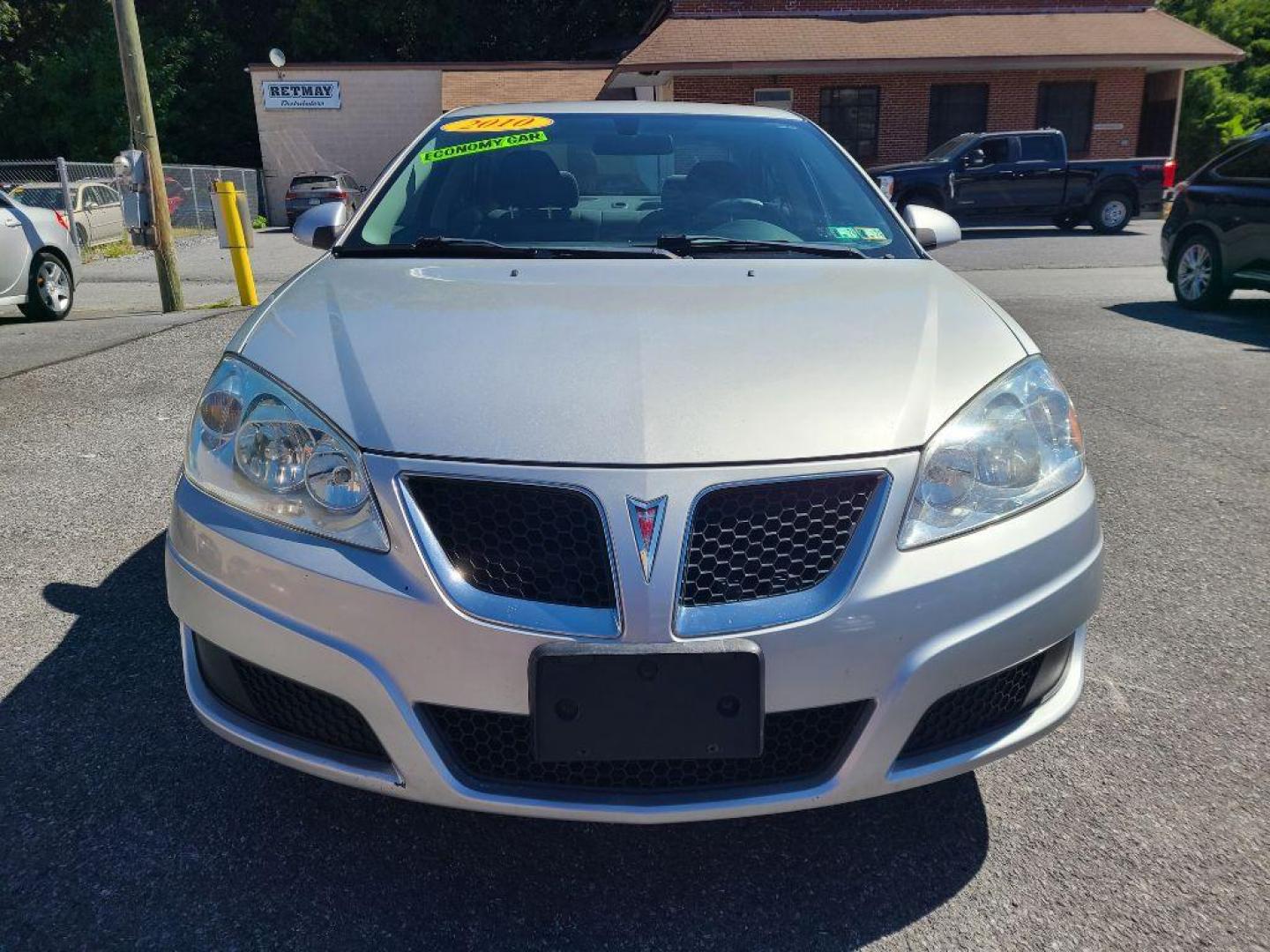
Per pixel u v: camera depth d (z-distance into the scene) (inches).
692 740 69.7
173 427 201.8
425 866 82.7
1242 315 342.3
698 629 69.4
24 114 1256.2
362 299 94.9
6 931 74.4
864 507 73.7
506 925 76.6
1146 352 279.0
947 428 77.4
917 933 76.0
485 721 72.9
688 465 71.6
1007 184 715.4
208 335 290.4
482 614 70.1
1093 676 113.4
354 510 73.5
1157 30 940.6
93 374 243.8
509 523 71.5
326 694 74.3
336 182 1030.4
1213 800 91.7
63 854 82.6
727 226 121.3
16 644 116.3
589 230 120.0
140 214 356.5
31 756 95.6
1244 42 1251.2
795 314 91.0
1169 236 358.3
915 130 929.5
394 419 75.2
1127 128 946.7
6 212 339.6
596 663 68.3
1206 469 183.5
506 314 89.5
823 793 73.5
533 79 1133.7
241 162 1451.8
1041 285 423.2
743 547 71.8
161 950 73.2
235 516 77.5
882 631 72.1
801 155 134.0
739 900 79.5
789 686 70.9
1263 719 104.7
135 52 347.3
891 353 84.1
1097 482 176.7
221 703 81.1
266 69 1114.7
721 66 865.5
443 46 1412.4
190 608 79.5
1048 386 86.0
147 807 88.9
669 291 96.7
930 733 76.9
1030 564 77.7
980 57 879.7
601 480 70.7
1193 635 123.0
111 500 162.1
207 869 81.5
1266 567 142.3
